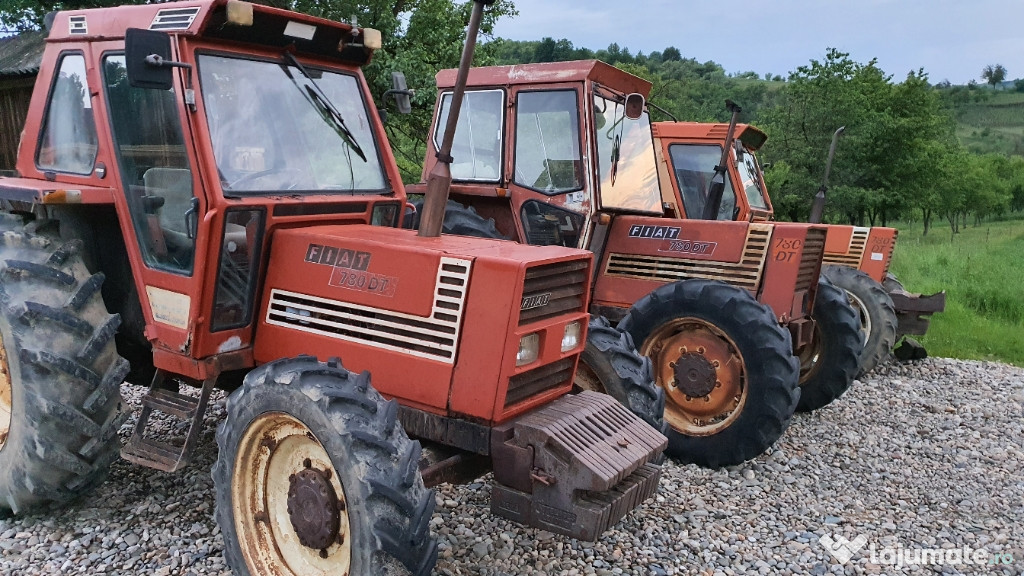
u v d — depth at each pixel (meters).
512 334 2.74
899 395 7.12
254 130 3.29
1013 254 16.91
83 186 3.50
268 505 2.88
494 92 5.81
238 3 3.06
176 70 3.08
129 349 3.90
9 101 10.76
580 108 5.38
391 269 2.97
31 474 3.30
